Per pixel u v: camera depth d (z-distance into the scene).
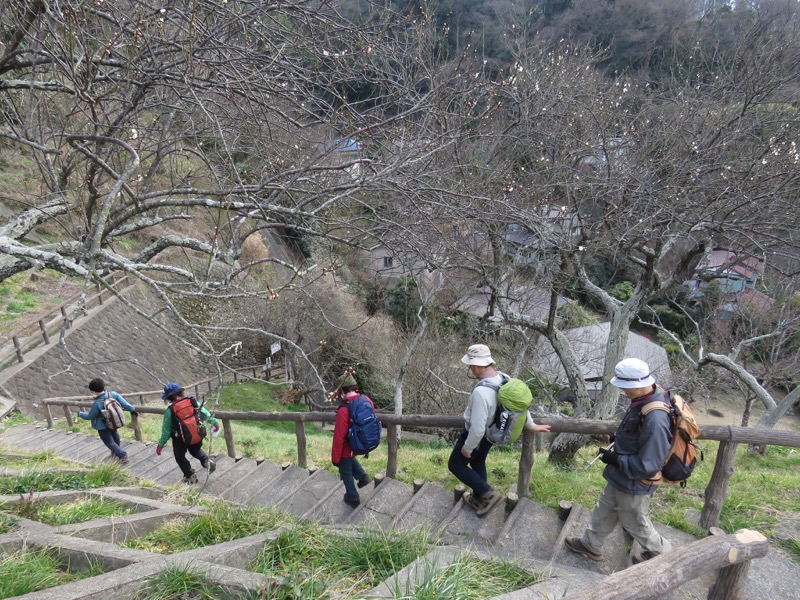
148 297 18.97
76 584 2.60
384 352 16.58
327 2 4.29
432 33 6.02
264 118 4.28
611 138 7.42
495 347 15.12
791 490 4.92
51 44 3.84
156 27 3.84
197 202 3.99
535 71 7.68
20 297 15.88
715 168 6.65
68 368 2.79
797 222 6.43
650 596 1.93
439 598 2.53
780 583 3.34
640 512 3.11
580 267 7.45
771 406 7.93
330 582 2.94
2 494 4.61
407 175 4.26
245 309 19.42
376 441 4.72
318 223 4.71
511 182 5.82
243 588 2.70
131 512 4.48
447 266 5.02
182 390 6.12
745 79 7.71
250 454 8.72
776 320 14.55
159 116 5.16
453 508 4.49
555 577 3.00
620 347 7.85
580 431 4.12
